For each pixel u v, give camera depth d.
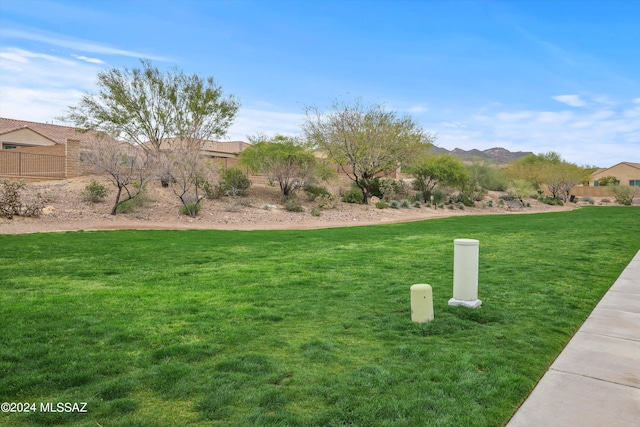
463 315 6.41
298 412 3.71
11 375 4.34
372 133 32.03
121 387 4.10
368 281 8.77
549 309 6.87
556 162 70.38
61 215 19.67
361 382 4.24
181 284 8.42
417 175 40.50
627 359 4.98
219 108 28.20
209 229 19.25
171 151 24.50
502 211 39.44
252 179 35.12
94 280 8.72
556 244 14.79
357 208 30.70
